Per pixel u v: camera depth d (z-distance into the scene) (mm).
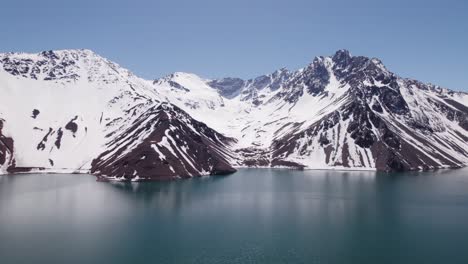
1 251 106250
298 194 193500
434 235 120875
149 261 99062
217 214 148750
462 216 144625
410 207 160875
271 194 193625
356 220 139125
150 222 136375
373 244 112438
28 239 116250
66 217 142125
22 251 106062
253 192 199250
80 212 150250
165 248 109062
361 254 104312
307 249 108375
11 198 176750
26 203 166000
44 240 115375
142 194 191750
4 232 122938
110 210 154625
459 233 122688
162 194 192375
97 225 131750
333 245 111562
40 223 133875
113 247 109500
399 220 139250
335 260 100188
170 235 121062
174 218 142125
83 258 101312
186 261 99750
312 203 170375
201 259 100875
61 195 185875
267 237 119062
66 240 115438
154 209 156375
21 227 128625
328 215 147000
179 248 109312
